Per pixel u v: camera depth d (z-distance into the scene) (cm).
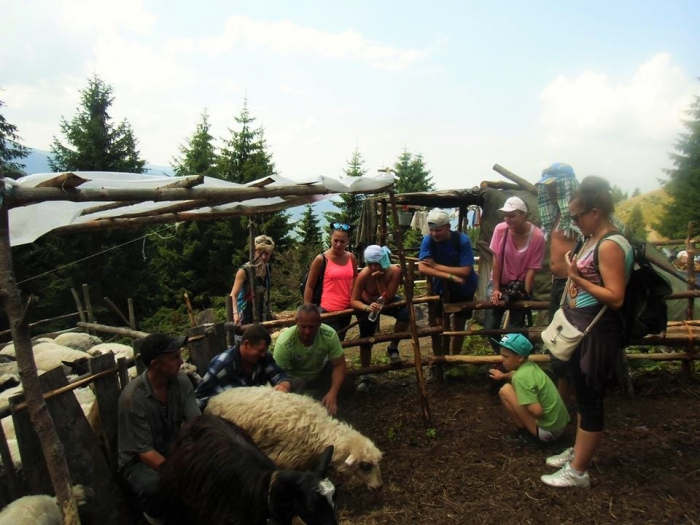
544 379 400
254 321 582
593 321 318
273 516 241
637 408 467
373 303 520
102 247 1967
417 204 943
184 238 2317
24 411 271
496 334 540
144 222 450
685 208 2284
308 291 554
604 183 315
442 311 546
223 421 299
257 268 631
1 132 1914
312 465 359
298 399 372
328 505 231
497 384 511
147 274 2144
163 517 302
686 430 420
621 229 362
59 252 1883
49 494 282
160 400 323
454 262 542
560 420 400
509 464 388
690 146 2580
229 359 404
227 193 324
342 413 504
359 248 1101
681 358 511
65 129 2334
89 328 714
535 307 516
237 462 263
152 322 1961
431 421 463
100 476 309
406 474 390
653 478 354
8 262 211
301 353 455
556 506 332
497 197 736
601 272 307
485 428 450
